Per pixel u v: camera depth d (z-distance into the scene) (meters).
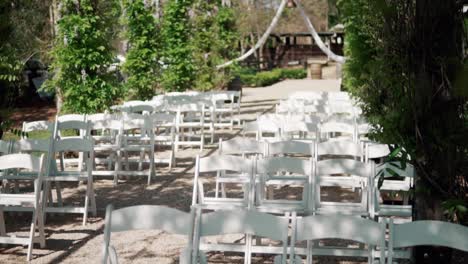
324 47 20.03
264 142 6.92
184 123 12.38
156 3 19.44
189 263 3.78
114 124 9.30
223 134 14.52
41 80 20.73
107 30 11.45
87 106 11.20
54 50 11.17
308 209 5.65
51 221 7.24
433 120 4.25
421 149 4.29
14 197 5.95
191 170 10.27
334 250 5.39
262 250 5.54
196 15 20.00
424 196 4.44
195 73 18.81
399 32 4.34
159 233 6.65
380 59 4.91
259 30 38.84
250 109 20.06
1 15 7.00
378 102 5.51
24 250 6.14
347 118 9.56
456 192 4.40
